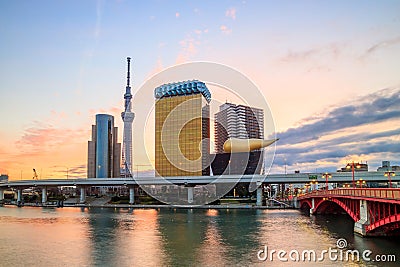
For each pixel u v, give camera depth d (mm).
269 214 153375
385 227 71750
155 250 69000
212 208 198750
